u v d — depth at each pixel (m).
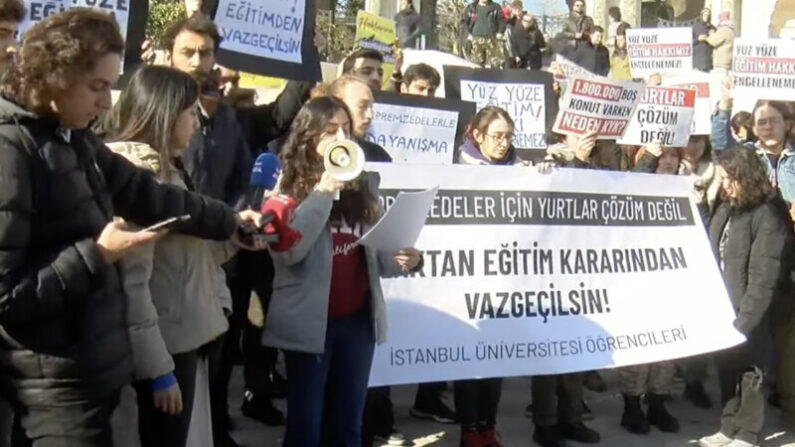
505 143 6.20
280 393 7.14
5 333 2.99
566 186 6.28
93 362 3.06
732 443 6.42
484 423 5.95
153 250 3.67
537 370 6.02
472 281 5.96
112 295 3.14
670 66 9.75
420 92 7.36
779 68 8.11
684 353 6.48
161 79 3.90
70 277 2.94
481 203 6.03
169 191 3.56
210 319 4.01
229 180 5.33
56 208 2.99
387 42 9.34
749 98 8.21
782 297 6.59
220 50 5.92
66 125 3.07
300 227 4.35
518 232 6.11
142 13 5.66
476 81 7.54
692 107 7.32
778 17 19.98
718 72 9.84
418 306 5.79
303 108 4.58
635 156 8.09
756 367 6.36
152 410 3.90
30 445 3.09
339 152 4.37
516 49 19.59
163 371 3.58
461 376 5.81
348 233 4.69
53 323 3.00
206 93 5.27
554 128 6.92
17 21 3.94
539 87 7.59
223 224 3.69
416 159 7.05
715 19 23.14
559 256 6.23
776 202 6.38
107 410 3.17
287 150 4.55
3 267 2.87
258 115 6.35
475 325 5.91
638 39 9.88
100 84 3.03
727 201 6.71
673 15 33.62
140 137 3.87
